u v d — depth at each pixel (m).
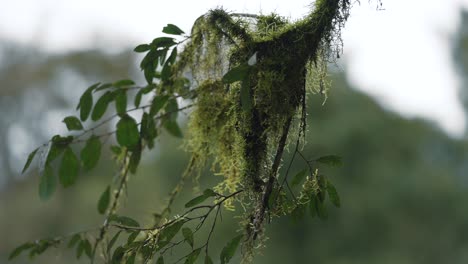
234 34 2.53
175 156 15.46
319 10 2.42
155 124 2.92
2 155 30.33
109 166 18.64
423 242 19.45
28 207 22.75
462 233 20.22
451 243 20.00
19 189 24.77
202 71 2.76
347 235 18.41
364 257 18.45
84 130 2.51
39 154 2.41
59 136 2.43
